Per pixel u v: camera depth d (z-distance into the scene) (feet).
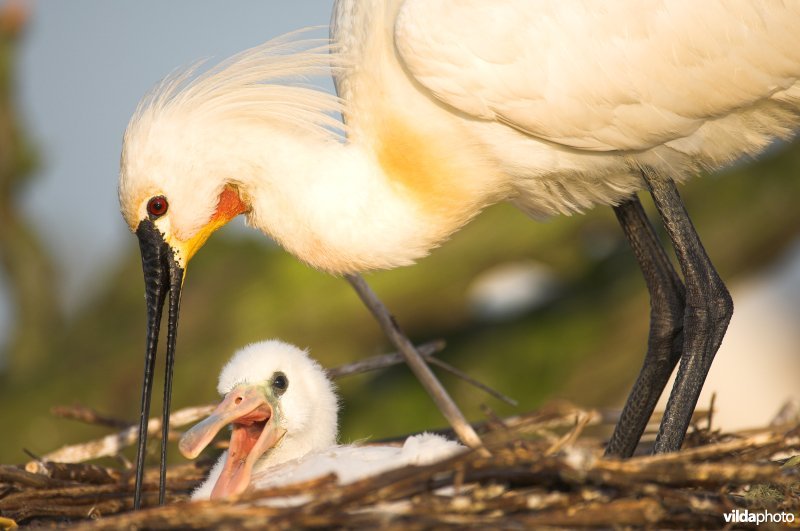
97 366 55.31
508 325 57.00
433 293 54.29
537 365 55.67
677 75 33.53
